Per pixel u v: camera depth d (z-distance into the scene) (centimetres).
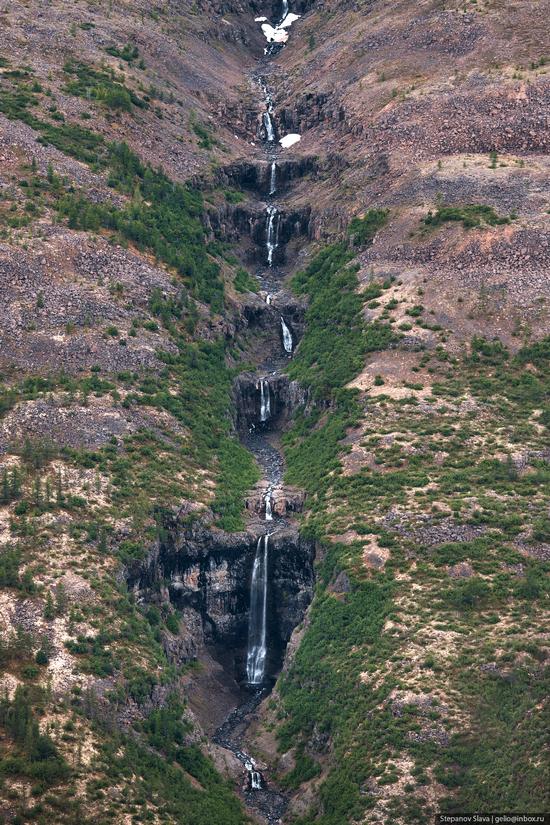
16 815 15300
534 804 15475
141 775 16650
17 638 17500
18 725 16238
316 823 16650
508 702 16675
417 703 17012
